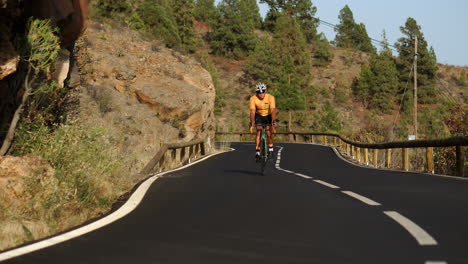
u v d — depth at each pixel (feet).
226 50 460.55
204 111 106.73
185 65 116.88
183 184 40.50
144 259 16.79
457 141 47.34
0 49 28.68
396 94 429.38
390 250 17.44
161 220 24.30
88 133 36.76
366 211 25.38
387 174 48.57
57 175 29.45
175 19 375.86
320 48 497.87
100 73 92.02
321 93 436.76
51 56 32.63
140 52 111.04
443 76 543.80
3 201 25.23
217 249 18.07
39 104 37.70
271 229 21.56
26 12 33.60
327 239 19.40
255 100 46.83
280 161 83.97
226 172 54.70
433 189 33.83
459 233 19.86
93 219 24.82
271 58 359.25
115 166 37.93
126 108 81.05
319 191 33.99
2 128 33.78
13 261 16.81
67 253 17.75
